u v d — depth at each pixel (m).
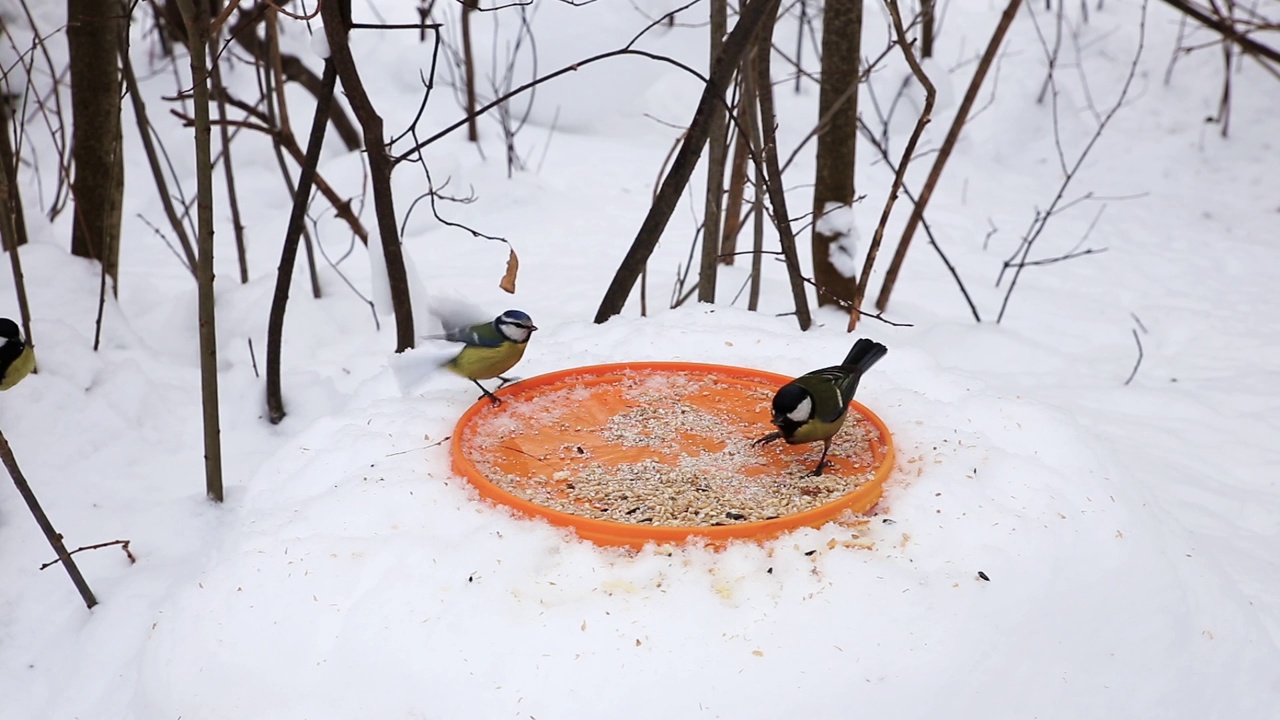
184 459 4.63
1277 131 10.62
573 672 2.43
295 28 9.48
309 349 5.80
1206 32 11.91
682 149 4.30
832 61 5.94
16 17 8.87
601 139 10.34
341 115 8.57
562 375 3.92
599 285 7.05
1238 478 5.06
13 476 3.33
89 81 5.18
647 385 3.95
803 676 2.46
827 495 3.11
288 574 2.74
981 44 11.92
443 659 2.47
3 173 4.20
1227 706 2.98
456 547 2.79
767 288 6.85
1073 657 2.77
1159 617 2.97
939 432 3.47
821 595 2.63
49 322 4.86
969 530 2.91
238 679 2.57
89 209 5.34
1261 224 9.27
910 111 10.47
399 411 3.62
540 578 2.70
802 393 3.14
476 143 9.49
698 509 3.01
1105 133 10.85
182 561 3.84
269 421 4.95
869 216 8.91
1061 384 6.05
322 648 2.57
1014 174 10.46
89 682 3.27
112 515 4.16
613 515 2.97
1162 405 5.79
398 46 11.08
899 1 12.00
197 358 5.60
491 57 9.82
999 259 8.20
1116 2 12.83
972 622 2.64
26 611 3.66
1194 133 10.73
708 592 2.63
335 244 7.92
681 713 2.38
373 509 2.99
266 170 9.01
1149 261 8.38
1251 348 6.67
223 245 7.91
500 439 3.50
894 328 6.39
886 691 2.48
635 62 9.34
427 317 4.92
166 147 8.98
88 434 4.52
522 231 8.29
